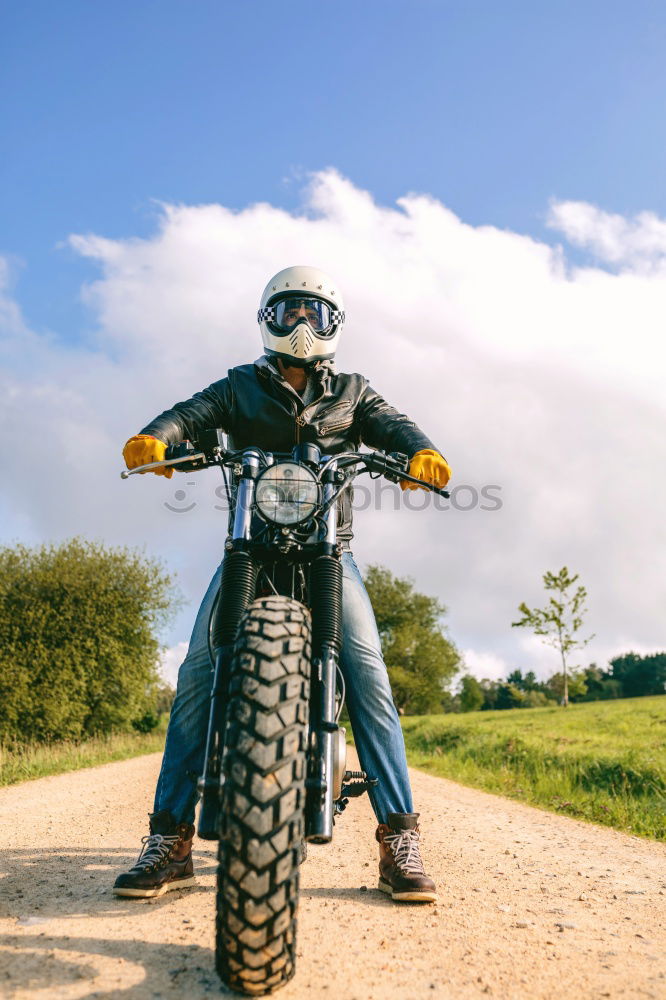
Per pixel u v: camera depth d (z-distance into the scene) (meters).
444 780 11.07
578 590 39.72
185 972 1.91
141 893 2.67
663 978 1.99
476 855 4.11
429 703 75.31
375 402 3.12
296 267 2.98
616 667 123.62
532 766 10.87
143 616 30.27
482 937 2.33
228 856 1.73
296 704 1.87
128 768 12.26
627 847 4.86
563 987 1.90
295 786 1.79
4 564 28.55
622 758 9.35
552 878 3.47
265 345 2.97
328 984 1.85
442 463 2.76
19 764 11.71
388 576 75.12
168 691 31.83
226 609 2.19
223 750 1.94
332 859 3.63
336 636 2.24
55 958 1.99
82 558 29.48
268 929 1.70
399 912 2.61
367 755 2.84
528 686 119.25
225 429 3.02
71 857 3.64
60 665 27.36
